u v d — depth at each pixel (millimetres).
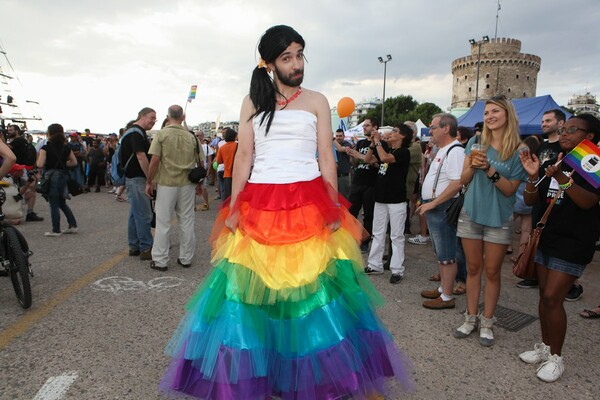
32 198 8531
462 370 3047
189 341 2139
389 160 4824
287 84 2223
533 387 2852
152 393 2670
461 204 3529
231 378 1940
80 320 3754
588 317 4023
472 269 3535
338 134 7348
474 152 3170
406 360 2988
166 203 5180
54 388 2697
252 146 2326
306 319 2033
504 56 61344
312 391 1993
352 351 2064
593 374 3029
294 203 2145
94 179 14406
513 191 3238
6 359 3061
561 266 2879
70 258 5824
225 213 2430
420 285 4930
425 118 60375
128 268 5359
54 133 6988
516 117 3285
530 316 4047
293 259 2059
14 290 4352
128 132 5562
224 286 2145
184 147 5215
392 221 4957
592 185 2727
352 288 2170
